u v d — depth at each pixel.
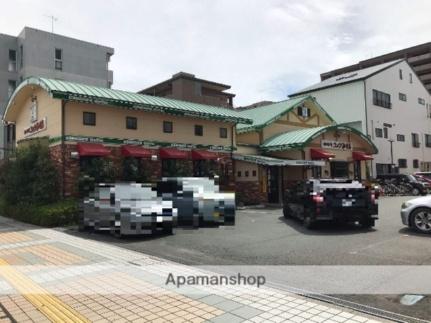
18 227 13.96
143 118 18.97
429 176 32.47
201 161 21.28
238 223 13.61
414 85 43.59
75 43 42.78
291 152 24.20
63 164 15.98
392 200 23.27
